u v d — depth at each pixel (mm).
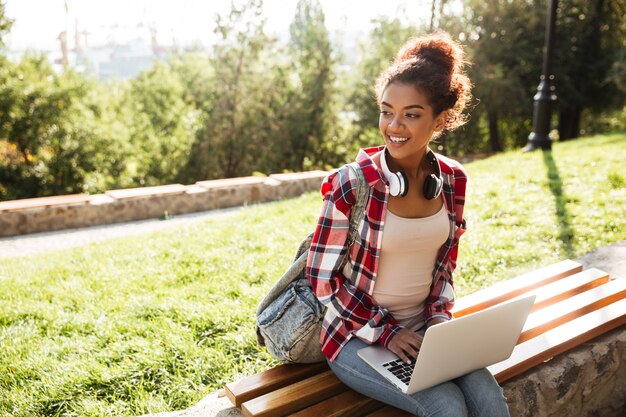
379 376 2107
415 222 2152
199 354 3309
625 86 21656
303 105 19406
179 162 18531
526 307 2121
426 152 2262
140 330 3693
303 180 10102
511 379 2730
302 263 2398
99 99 17438
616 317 3158
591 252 4801
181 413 2422
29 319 4070
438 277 2385
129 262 5312
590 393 3018
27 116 15703
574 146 11516
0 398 3012
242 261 5008
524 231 5617
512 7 21875
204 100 19531
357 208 2139
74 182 16250
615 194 6766
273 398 2254
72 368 3236
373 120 21062
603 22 22906
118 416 2822
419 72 2055
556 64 22859
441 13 21062
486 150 24547
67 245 7484
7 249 7379
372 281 2203
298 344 2350
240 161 18781
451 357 1979
